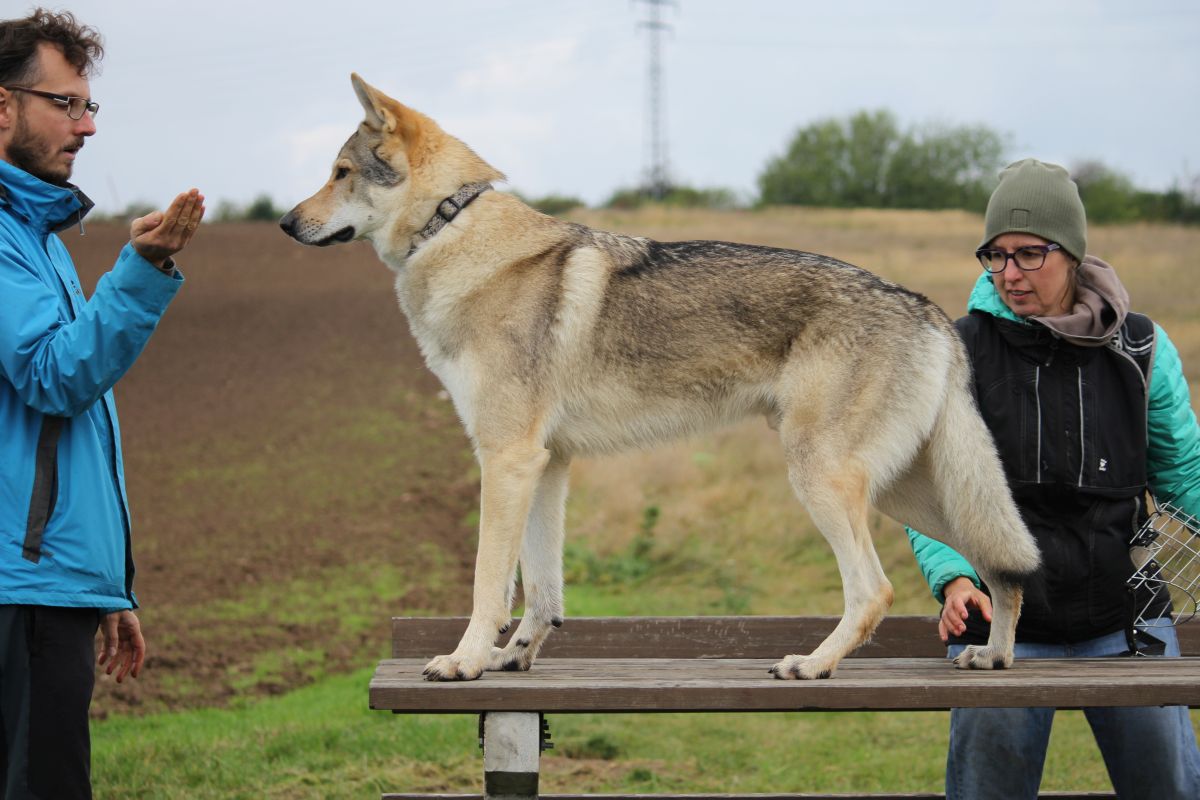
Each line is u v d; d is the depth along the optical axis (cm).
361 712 644
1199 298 1794
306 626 806
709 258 388
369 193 396
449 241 384
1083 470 344
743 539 997
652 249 394
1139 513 357
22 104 294
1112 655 360
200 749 577
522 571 375
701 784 561
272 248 2827
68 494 284
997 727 346
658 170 5500
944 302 1731
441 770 560
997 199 352
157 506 1110
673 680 317
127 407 1504
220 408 1501
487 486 361
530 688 303
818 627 406
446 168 392
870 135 5819
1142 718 336
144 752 572
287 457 1294
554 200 3978
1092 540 347
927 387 360
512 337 371
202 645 765
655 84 5616
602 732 647
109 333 279
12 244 290
